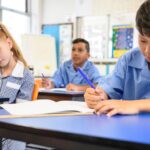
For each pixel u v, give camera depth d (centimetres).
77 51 286
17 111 75
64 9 440
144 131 50
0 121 60
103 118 66
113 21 398
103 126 55
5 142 103
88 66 286
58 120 62
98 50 412
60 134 49
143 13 81
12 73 119
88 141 46
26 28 461
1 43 118
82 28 426
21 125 55
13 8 439
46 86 261
